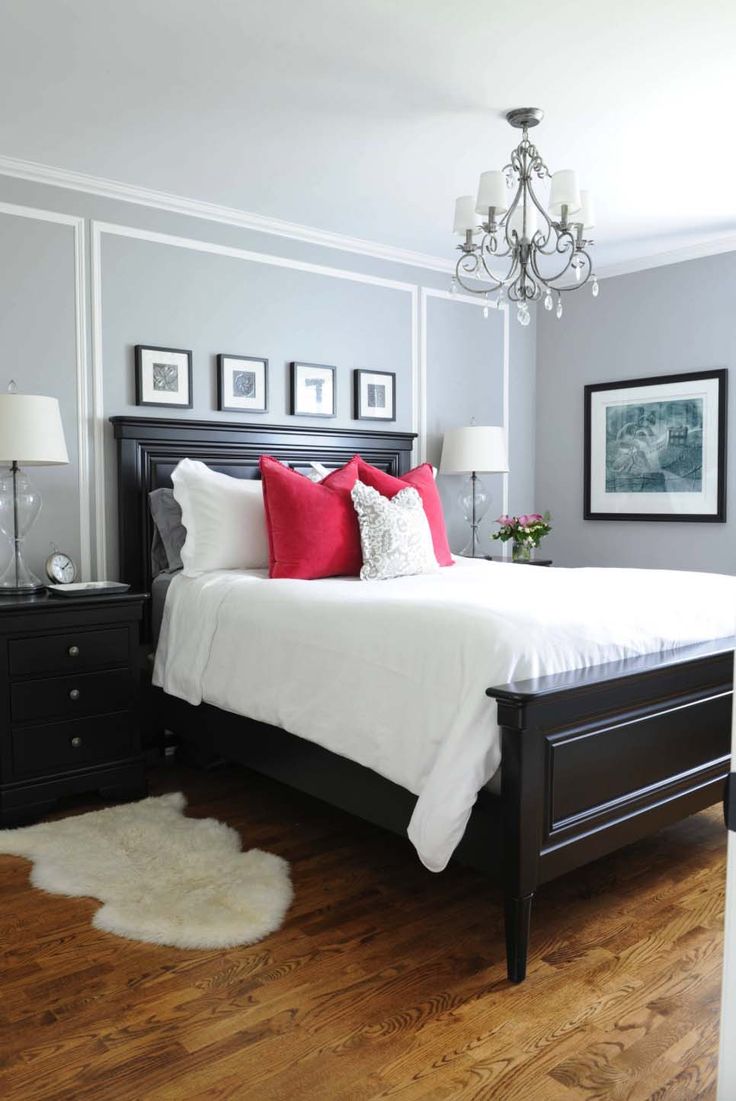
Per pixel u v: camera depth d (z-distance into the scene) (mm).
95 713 3227
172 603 3488
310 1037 1847
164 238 4027
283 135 3330
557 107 3092
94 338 3824
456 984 2053
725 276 4754
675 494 5023
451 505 5312
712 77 2869
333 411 4691
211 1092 1675
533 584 2951
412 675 2336
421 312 5105
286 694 2783
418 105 3072
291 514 3461
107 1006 1963
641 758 2377
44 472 3713
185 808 3229
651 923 2350
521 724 1994
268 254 4402
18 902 2471
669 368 5039
